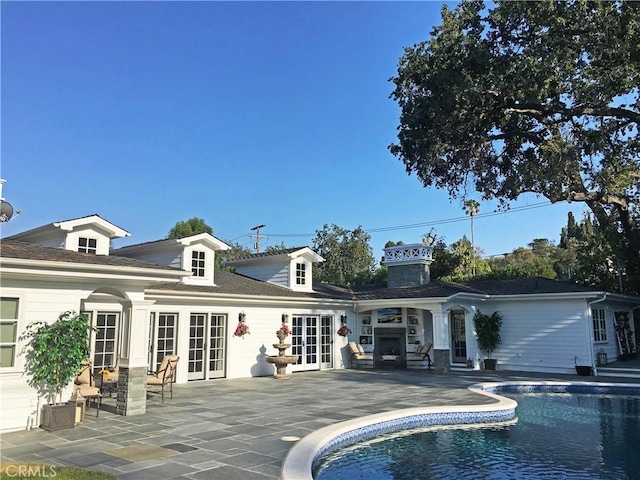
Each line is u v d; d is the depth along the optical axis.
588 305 17.34
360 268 47.84
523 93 15.16
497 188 19.33
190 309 15.00
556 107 16.50
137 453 6.38
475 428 9.32
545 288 19.05
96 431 7.78
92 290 9.02
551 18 14.20
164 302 14.32
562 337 17.75
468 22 16.38
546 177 16.14
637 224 20.89
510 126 17.77
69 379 8.25
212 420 8.73
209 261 16.97
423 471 6.52
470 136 17.97
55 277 8.38
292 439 7.22
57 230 14.15
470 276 32.16
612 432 8.99
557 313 17.97
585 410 11.34
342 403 10.72
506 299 18.97
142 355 9.52
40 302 8.35
